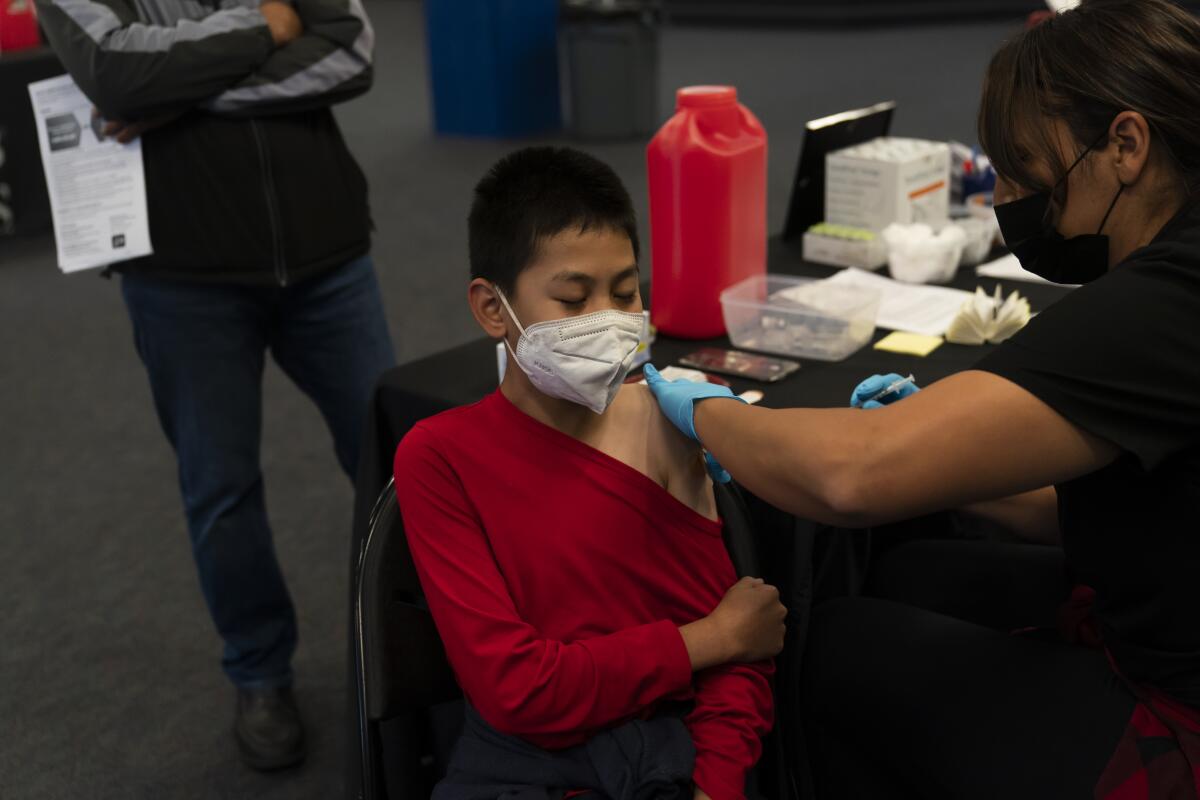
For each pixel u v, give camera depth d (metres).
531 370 1.07
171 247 1.71
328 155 1.81
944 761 1.11
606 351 1.05
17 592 2.48
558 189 1.05
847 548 1.40
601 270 1.05
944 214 2.05
